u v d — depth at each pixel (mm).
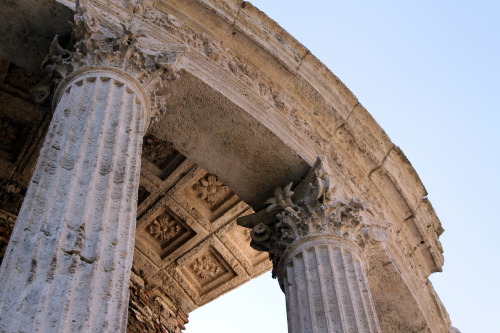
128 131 12359
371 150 18203
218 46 16516
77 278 9508
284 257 15219
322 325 13492
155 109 13719
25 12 14328
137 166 11805
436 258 19484
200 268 20828
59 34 14477
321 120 17656
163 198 19531
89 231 10281
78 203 10648
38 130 18250
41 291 9102
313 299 13977
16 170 18875
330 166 16938
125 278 9898
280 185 16266
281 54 17219
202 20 16641
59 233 9992
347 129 17844
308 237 15078
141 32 14281
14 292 9141
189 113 15586
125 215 10820
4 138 18469
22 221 10258
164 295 20750
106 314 9227
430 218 19469
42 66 14141
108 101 12688
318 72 17688
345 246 15039
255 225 16078
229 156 16062
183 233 20234
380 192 18359
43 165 11195
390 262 17141
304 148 16406
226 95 15539
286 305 14516
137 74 13617
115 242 10281
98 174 11219
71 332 8820
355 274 14555
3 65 17344
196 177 19156
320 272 14406
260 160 16078
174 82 15180
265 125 15828
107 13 15133
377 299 17766
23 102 17875
